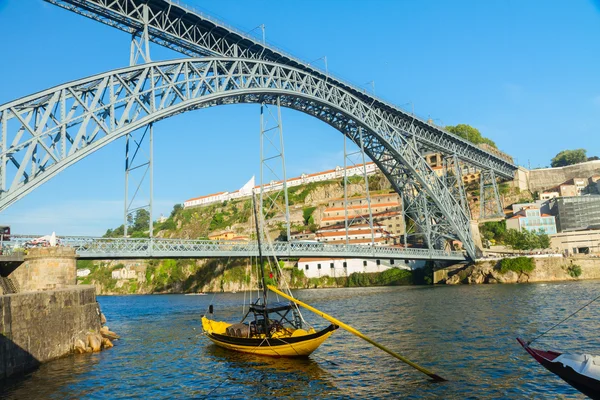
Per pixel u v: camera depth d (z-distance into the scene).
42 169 37.78
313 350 26.22
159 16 49.72
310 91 67.50
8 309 23.06
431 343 29.19
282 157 63.88
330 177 170.75
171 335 37.84
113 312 66.06
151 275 149.12
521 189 134.88
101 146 41.41
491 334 31.20
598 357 16.64
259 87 58.38
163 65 47.66
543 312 40.62
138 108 45.41
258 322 29.38
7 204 35.00
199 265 137.75
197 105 52.34
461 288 79.25
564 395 18.48
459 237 94.00
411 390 19.83
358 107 76.56
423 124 90.44
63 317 28.67
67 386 21.88
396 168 90.81
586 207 112.31
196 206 192.12
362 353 27.36
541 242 102.62
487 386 19.91
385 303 58.00
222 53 56.84
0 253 36.88
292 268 119.94
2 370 22.44
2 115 35.94
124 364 26.48
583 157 161.00
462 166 138.75
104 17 45.34
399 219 122.31
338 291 91.94
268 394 20.31
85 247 42.03
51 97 38.72
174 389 21.61
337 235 121.38
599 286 65.75
